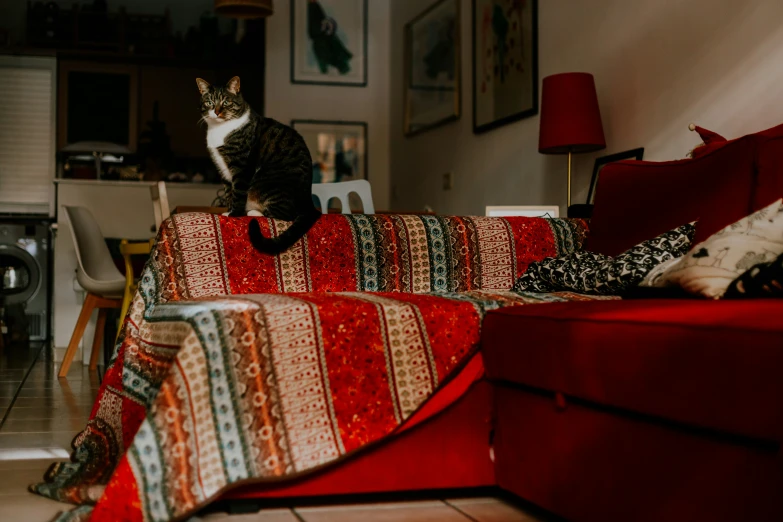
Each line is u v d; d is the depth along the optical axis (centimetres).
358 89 684
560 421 160
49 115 673
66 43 686
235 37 692
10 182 669
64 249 555
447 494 189
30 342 636
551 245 253
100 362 504
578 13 385
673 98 317
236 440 161
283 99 671
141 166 694
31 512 172
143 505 150
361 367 174
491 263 245
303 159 284
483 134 492
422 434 179
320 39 677
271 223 227
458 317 185
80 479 186
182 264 212
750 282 153
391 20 681
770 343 108
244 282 217
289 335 169
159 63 691
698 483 124
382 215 240
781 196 185
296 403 167
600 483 148
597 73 370
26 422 288
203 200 594
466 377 184
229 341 164
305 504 178
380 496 186
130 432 195
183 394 158
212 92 281
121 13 684
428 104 583
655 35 328
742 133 281
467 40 517
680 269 170
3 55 663
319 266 226
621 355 138
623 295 190
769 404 108
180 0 705
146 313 208
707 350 119
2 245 632
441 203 564
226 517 168
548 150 351
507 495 189
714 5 293
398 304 182
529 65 431
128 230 588
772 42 267
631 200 234
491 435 187
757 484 112
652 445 134
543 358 161
